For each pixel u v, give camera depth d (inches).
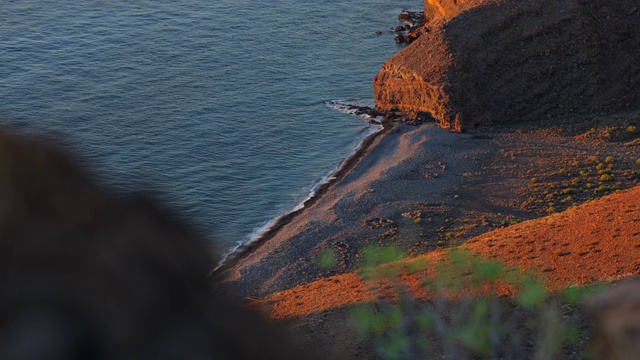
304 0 6392.7
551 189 3558.1
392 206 3501.5
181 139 4468.5
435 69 4586.6
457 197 3585.1
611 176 3612.2
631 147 4033.0
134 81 5039.4
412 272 1341.0
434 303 1077.8
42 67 5123.0
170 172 4188.0
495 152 4087.1
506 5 4852.4
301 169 4217.5
